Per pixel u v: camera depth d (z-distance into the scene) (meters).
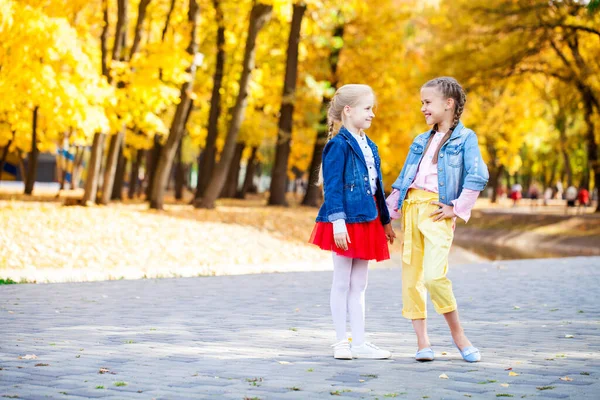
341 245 5.00
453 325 4.98
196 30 21.95
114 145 21.45
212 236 19.17
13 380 4.17
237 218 21.66
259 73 31.16
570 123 42.38
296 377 4.33
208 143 28.59
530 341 5.86
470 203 4.87
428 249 4.95
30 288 9.88
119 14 20.03
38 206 19.06
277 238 20.86
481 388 4.03
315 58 30.05
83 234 16.62
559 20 31.45
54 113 17.12
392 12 29.89
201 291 9.80
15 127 24.62
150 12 25.75
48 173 59.53
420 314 5.02
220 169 23.72
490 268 14.39
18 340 5.63
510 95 43.34
